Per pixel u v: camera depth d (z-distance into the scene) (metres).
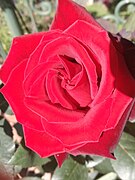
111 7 0.85
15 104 0.24
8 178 0.26
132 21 0.30
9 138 0.31
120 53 0.23
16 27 0.39
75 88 0.22
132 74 0.24
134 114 0.24
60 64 0.23
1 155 0.31
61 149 0.24
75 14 0.23
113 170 0.32
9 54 0.24
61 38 0.22
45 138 0.24
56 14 0.24
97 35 0.22
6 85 0.24
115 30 0.31
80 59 0.22
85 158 0.31
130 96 0.22
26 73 0.23
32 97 0.23
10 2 0.38
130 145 0.30
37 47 0.23
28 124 0.24
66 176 0.30
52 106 0.23
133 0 0.58
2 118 0.31
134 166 0.29
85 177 0.30
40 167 0.33
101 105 0.22
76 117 0.23
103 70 0.22
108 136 0.23
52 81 0.23
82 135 0.22
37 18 0.84
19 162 0.29
